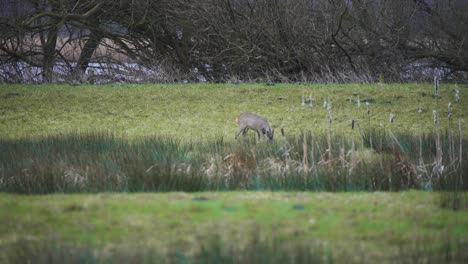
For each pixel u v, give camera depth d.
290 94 68.38
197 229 25.55
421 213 28.14
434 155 41.94
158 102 65.81
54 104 65.12
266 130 49.56
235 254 21.78
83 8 94.50
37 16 89.25
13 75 87.06
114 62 96.00
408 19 92.06
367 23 92.69
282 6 91.62
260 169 37.97
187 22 92.44
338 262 21.81
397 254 22.67
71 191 34.12
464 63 90.06
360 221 26.80
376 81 89.19
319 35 92.12
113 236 24.72
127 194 32.62
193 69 96.69
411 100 65.75
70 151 43.97
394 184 34.78
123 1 94.00
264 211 28.34
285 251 22.02
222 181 35.53
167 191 34.31
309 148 44.41
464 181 34.84
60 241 24.14
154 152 42.94
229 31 91.94
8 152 44.16
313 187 34.94
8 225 26.20
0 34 90.31
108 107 64.19
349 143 47.34
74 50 97.00
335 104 64.50
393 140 46.72
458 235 24.86
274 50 92.12
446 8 91.50
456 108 63.03
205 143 48.97
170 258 21.86
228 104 64.94
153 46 96.56
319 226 26.03
